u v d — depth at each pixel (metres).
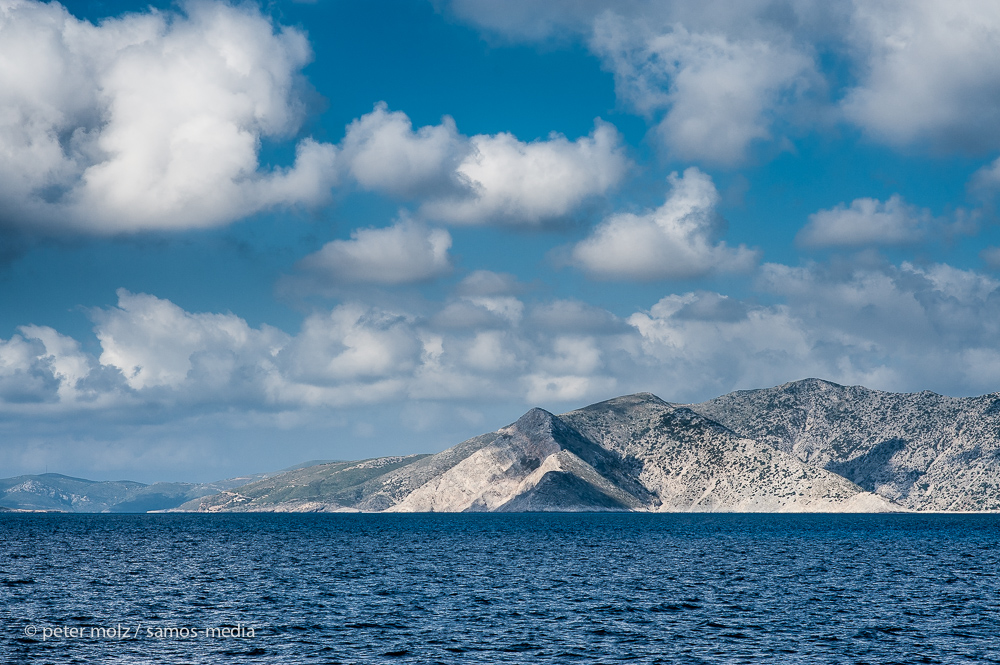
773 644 52.84
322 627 57.53
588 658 49.19
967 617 62.25
